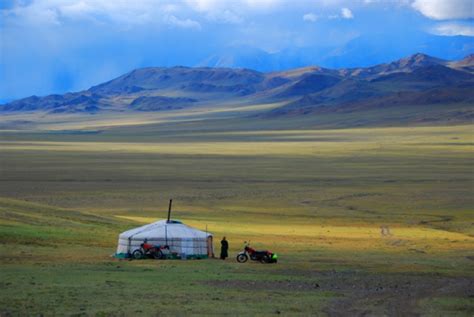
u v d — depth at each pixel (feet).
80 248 270.87
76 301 157.48
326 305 163.84
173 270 218.59
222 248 256.32
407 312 157.89
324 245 321.52
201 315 146.20
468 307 166.20
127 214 487.20
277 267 234.99
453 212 519.60
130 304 156.25
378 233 392.88
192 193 633.20
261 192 644.27
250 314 148.97
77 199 582.35
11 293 164.86
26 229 298.76
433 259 272.92
